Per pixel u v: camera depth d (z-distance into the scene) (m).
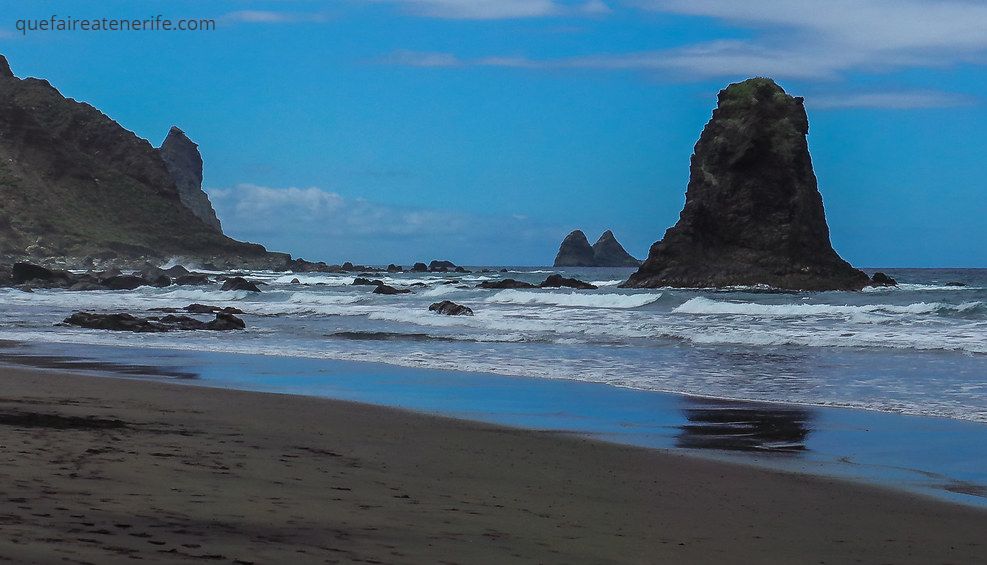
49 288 75.31
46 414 12.90
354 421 14.34
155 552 5.48
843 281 67.06
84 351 26.66
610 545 7.17
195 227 173.25
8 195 152.88
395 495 8.63
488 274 134.25
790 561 7.09
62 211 157.50
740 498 9.70
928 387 19.00
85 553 5.21
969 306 38.50
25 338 30.88
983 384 19.31
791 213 67.81
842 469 11.48
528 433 13.81
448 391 18.78
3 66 188.75
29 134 167.38
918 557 7.46
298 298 59.88
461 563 6.09
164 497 7.39
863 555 7.44
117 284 75.69
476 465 10.95
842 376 20.83
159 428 12.23
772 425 14.83
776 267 66.94
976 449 12.83
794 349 26.72
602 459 11.81
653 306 48.97
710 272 67.75
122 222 165.25
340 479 9.28
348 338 31.44
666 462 11.74
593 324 35.38
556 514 8.33
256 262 163.38
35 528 5.77
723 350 26.69
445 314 41.59
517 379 20.69
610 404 17.05
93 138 182.88
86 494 7.18
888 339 27.95
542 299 53.75
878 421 15.21
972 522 8.83
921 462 11.95
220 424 13.20
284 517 7.09
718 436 13.84
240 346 28.53
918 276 132.88
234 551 5.75
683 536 7.76
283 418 14.29
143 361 24.05
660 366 23.09
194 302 55.78
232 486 8.25
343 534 6.67
